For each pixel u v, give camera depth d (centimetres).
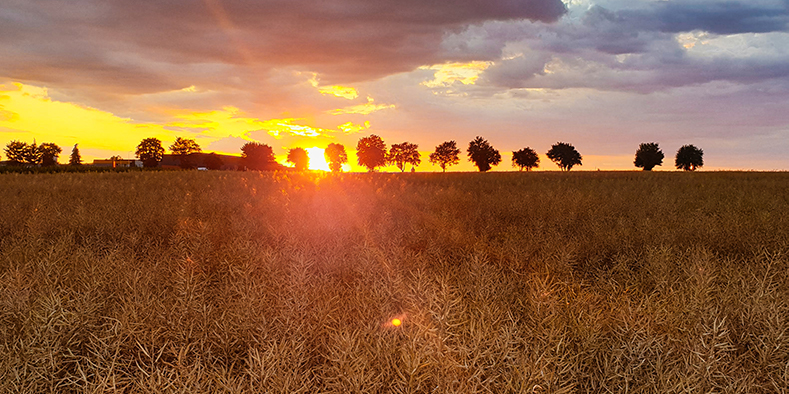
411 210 881
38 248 502
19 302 287
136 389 221
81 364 257
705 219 710
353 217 743
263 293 321
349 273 419
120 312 302
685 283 357
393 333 251
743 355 261
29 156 10444
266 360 217
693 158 10700
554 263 429
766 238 548
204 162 9881
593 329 258
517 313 314
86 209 821
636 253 521
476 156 10819
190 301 296
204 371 225
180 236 535
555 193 1245
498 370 217
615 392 225
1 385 217
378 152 11662
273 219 730
